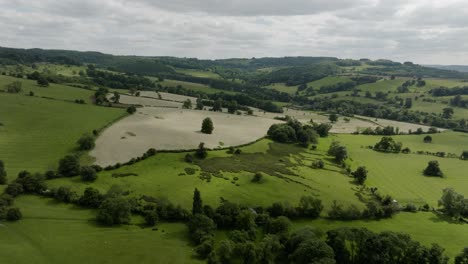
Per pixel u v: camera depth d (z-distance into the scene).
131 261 78.56
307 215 110.69
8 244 79.00
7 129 154.75
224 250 81.25
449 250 97.00
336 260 85.31
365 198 129.62
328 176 148.00
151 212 97.75
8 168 117.38
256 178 128.88
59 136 153.62
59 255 77.62
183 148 151.50
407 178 159.38
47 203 100.69
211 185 120.50
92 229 90.62
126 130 174.88
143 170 127.00
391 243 84.00
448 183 156.00
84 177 114.56
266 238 87.12
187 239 91.19
